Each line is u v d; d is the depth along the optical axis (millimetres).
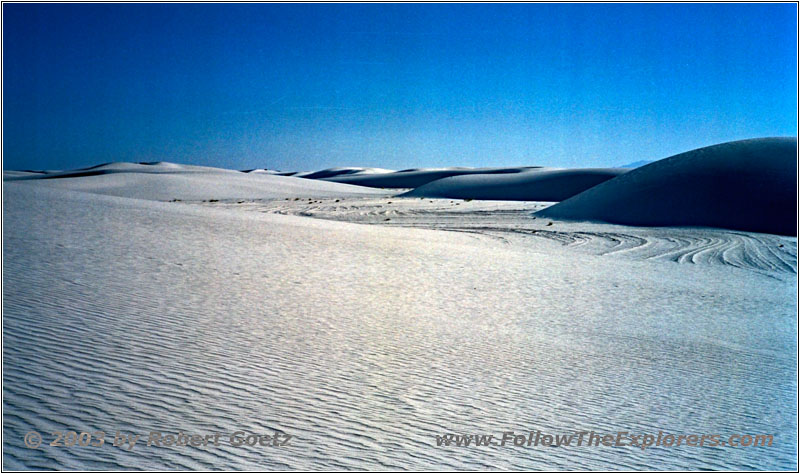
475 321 11352
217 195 86062
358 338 9000
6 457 4113
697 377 8836
